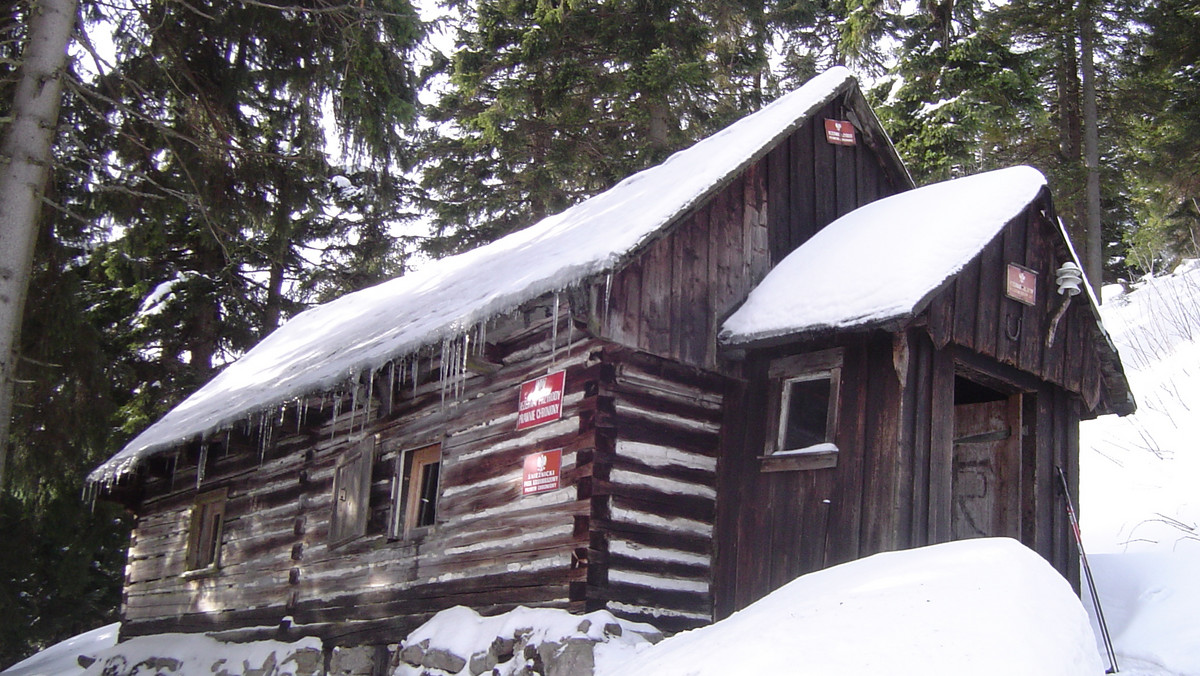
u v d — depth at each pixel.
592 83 20.70
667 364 9.58
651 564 9.07
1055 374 9.49
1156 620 8.25
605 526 8.82
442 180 23.20
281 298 23.80
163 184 11.36
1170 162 23.33
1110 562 9.68
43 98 9.16
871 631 5.81
